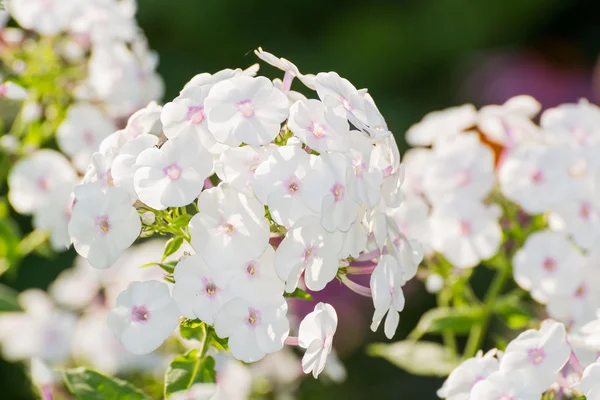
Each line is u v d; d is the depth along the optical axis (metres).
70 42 1.11
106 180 0.89
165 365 1.07
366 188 0.88
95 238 0.88
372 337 1.59
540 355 0.91
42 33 1.10
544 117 1.04
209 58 1.94
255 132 0.87
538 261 1.02
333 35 2.03
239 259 0.87
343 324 1.53
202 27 1.92
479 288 1.70
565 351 0.91
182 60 1.91
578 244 1.01
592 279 1.02
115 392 0.93
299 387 1.21
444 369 1.06
